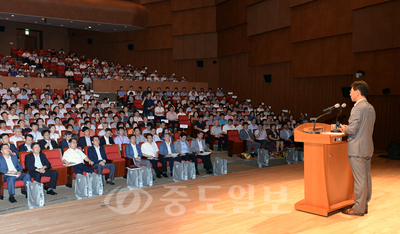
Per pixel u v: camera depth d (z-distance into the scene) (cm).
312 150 313
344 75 1007
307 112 1136
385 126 898
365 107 294
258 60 1332
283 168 577
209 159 701
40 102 1034
